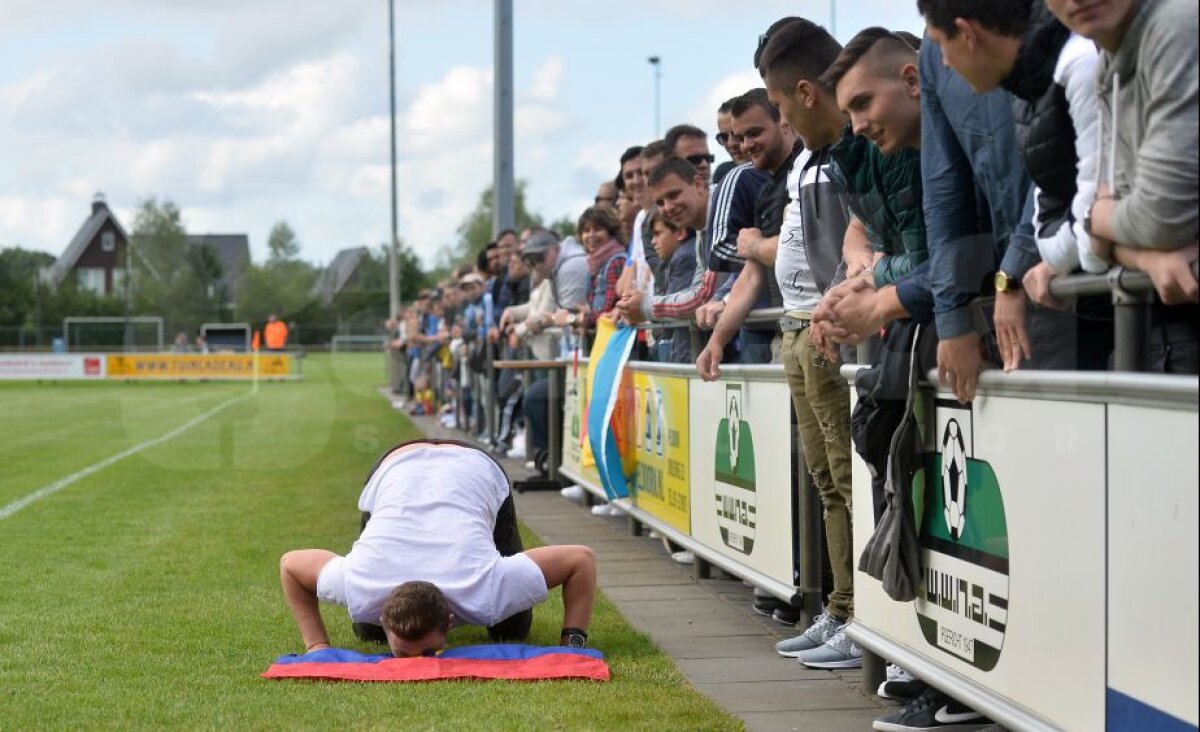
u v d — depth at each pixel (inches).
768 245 199.3
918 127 136.6
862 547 151.8
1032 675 113.0
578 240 387.9
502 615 167.9
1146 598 95.4
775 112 197.0
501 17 593.3
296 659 166.1
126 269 2135.8
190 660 171.0
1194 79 89.4
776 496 192.7
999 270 117.1
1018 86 107.7
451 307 668.1
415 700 147.4
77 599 215.8
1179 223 90.7
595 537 297.3
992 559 119.9
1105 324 116.8
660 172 243.3
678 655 180.1
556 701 147.6
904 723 140.5
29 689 156.3
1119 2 93.0
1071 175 106.6
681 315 230.7
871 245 165.2
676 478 249.4
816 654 171.9
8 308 2240.4
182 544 279.3
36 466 476.4
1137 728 97.2
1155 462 94.0
